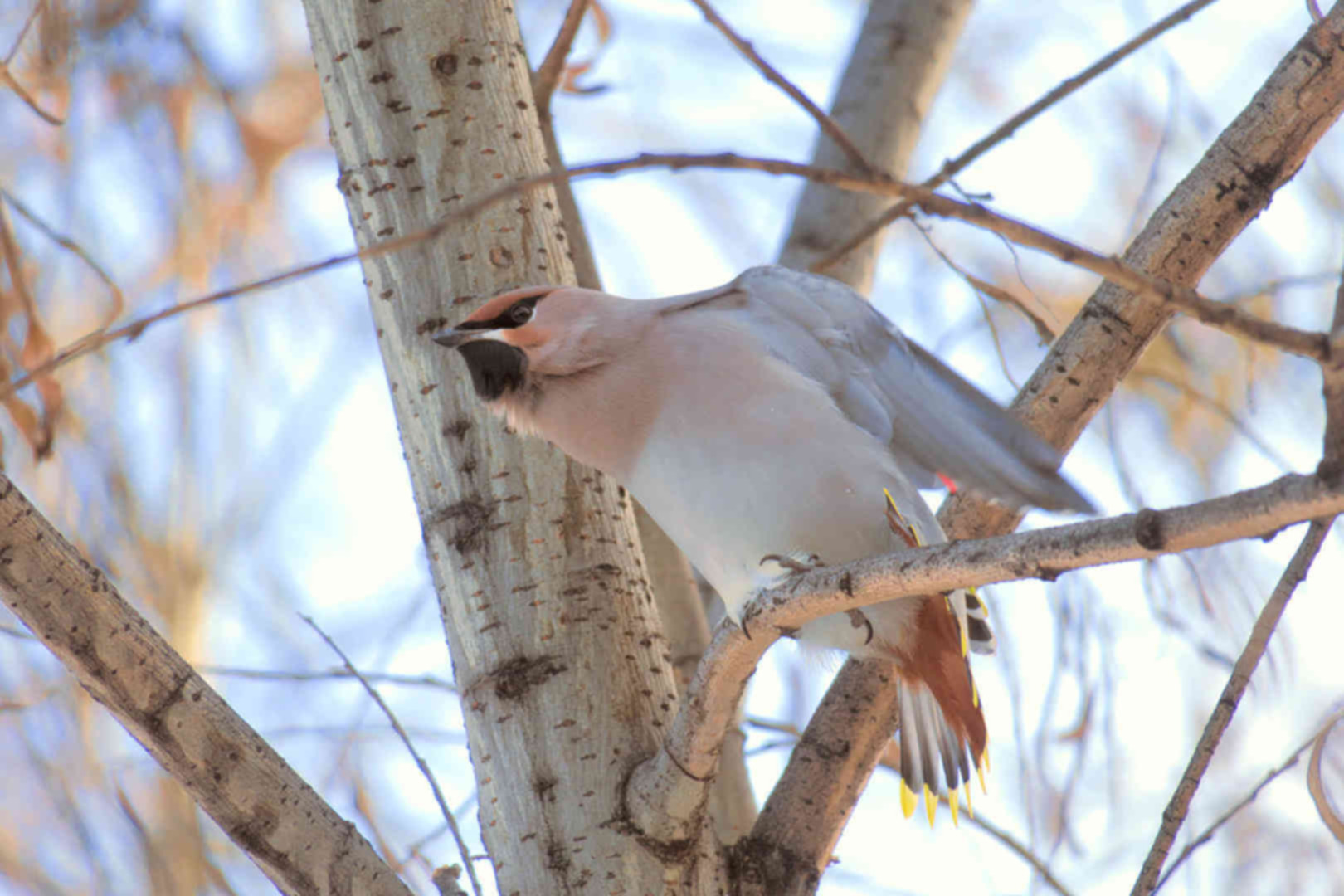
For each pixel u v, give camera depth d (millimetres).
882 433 7703
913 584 5770
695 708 6734
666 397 7590
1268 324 4324
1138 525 4930
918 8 12266
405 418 7676
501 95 7883
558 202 8898
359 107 7809
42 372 4836
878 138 11883
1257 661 6539
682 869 7020
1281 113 7656
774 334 7809
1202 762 6566
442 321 7613
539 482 7520
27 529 6059
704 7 4934
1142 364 11734
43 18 10594
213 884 9883
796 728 9844
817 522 7469
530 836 7043
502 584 7344
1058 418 7828
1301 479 4586
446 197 7711
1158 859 6594
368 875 6598
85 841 9953
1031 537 5297
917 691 8203
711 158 4430
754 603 6387
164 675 6289
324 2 7945
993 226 4324
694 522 7645
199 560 11570
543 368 7555
